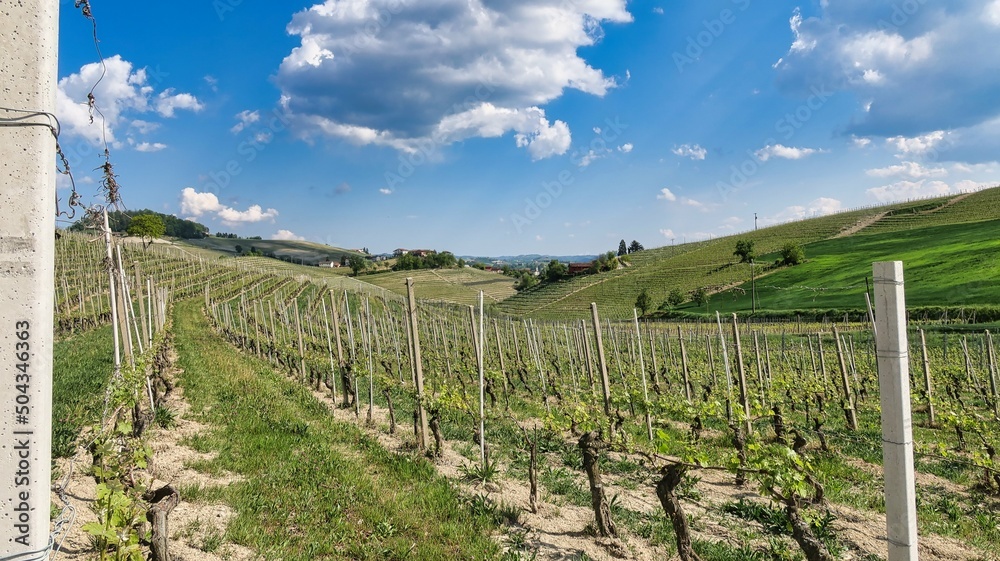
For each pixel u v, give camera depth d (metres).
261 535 6.32
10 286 2.46
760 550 7.02
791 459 5.94
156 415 10.76
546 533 7.33
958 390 20.25
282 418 12.47
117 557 4.64
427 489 8.49
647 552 6.91
